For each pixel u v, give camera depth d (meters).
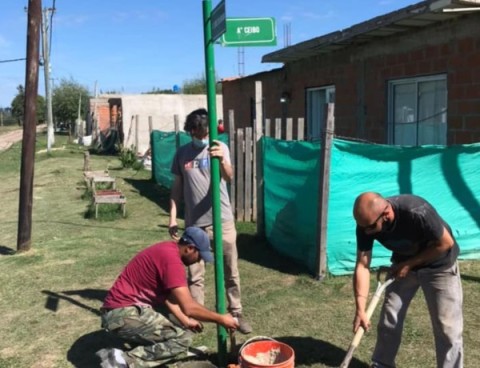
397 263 3.77
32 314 5.63
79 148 34.00
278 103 13.96
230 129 9.47
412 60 9.08
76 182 16.56
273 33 3.93
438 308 3.63
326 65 11.62
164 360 4.20
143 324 4.09
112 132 30.45
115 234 9.26
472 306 5.35
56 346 4.86
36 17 7.72
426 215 3.41
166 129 28.84
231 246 4.84
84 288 6.41
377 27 8.81
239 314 4.93
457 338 3.62
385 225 3.44
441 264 3.58
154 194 13.73
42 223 10.42
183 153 4.91
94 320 5.42
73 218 10.85
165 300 4.22
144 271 4.15
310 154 6.46
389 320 3.88
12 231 9.91
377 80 10.00
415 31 8.95
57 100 60.19
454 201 6.63
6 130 71.25
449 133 8.38
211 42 3.89
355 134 10.77
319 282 6.14
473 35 7.80
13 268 7.28
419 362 4.29
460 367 3.66
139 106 28.42
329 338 4.79
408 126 9.50
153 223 10.16
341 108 11.18
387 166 6.31
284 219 7.19
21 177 8.02
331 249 6.26
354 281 3.71
